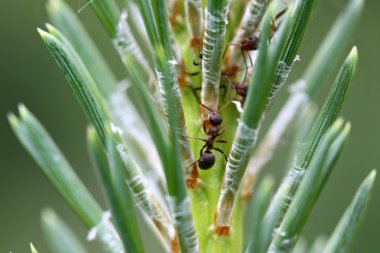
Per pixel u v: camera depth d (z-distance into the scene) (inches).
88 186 9.2
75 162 9.3
